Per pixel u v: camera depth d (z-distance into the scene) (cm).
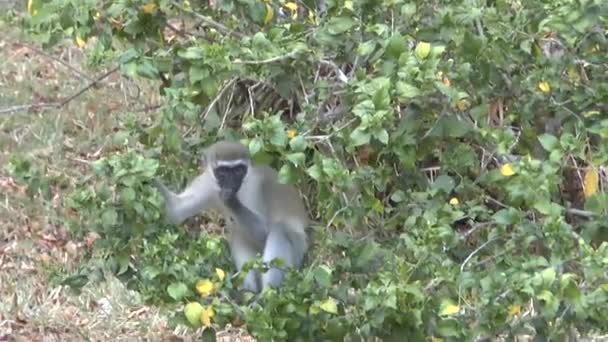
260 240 1142
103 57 1080
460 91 958
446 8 1005
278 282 1096
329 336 934
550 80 1020
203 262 984
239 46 1005
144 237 986
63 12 1043
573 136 977
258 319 919
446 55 1012
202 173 1137
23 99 1875
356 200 964
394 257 958
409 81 913
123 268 987
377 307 896
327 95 1018
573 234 932
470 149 1013
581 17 959
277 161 984
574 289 866
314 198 1208
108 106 1833
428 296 897
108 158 982
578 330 985
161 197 1012
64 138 1789
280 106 1265
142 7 1035
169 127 1053
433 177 1130
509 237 974
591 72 1077
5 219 1650
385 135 897
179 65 1033
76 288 1066
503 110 1102
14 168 1040
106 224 964
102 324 1453
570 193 1149
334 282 991
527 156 959
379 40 977
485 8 1031
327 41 1015
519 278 880
